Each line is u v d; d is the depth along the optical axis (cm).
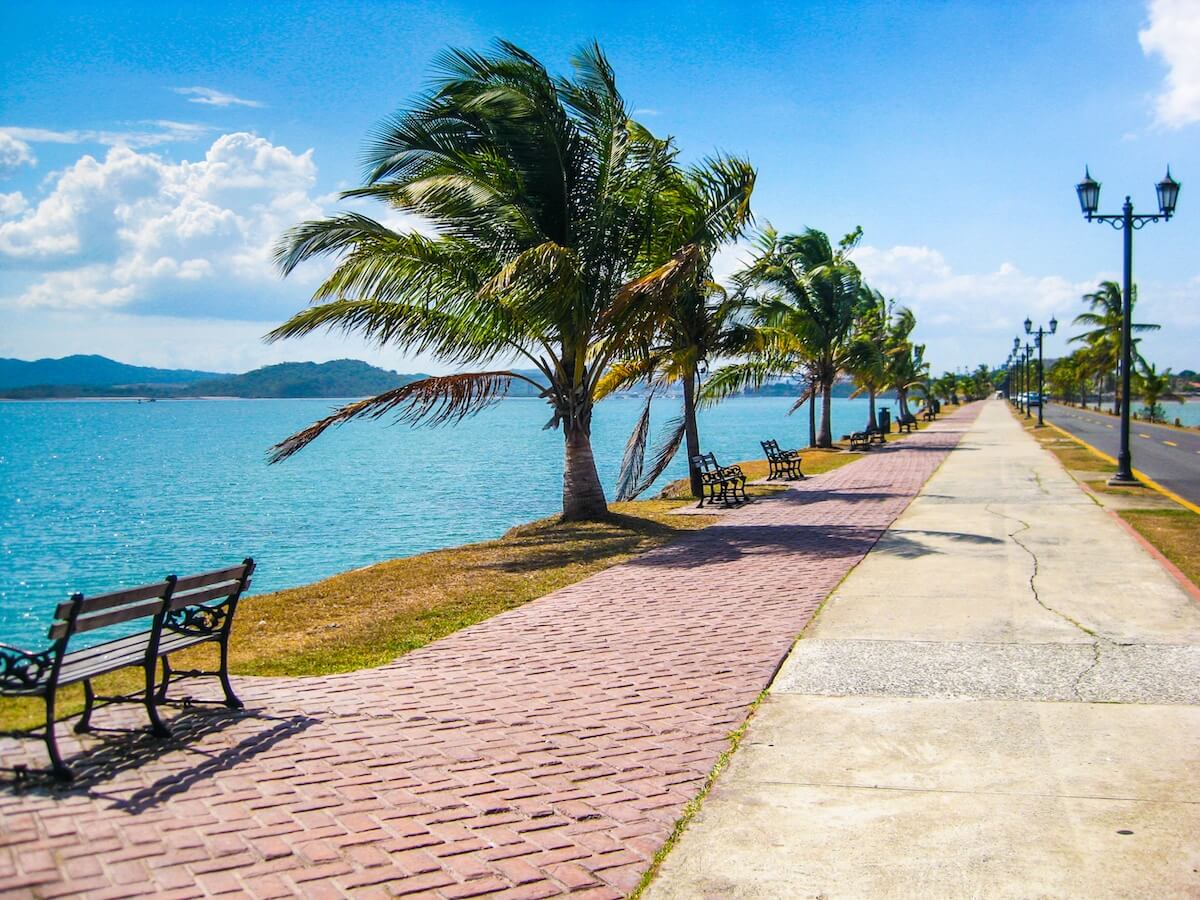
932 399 7931
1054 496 1864
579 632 877
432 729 606
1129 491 1927
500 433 8675
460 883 407
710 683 704
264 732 596
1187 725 583
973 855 427
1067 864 416
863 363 3934
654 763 547
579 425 1725
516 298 1487
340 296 1477
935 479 2334
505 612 981
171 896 391
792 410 4056
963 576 1081
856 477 2497
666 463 2286
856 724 605
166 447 6234
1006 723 597
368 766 540
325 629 927
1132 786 496
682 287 1747
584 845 444
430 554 1426
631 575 1177
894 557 1225
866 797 494
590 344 1691
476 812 479
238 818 468
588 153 1659
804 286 3428
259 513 2597
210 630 646
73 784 506
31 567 1811
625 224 1652
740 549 1345
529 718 629
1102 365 7694
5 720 609
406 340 1509
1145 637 791
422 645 844
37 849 430
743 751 564
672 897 397
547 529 1655
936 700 648
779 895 397
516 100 1520
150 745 568
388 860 426
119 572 1755
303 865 420
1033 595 969
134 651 586
